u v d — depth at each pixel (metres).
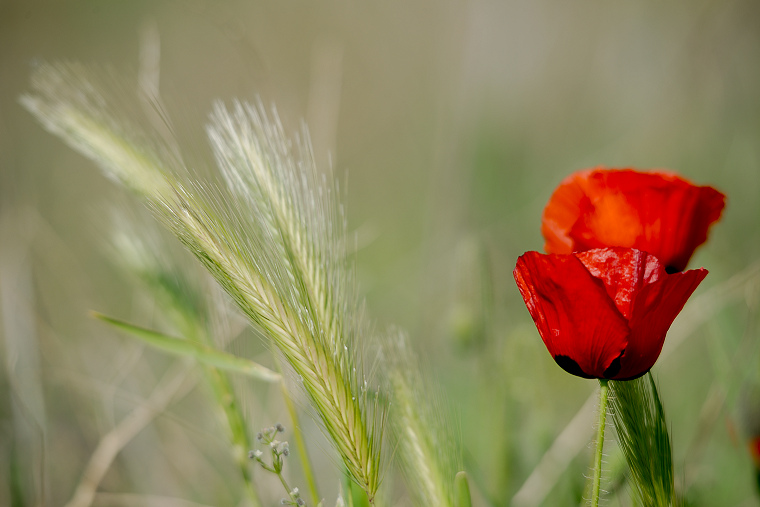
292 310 0.50
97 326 0.86
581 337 0.49
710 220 0.51
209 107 1.16
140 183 0.55
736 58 1.10
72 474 0.71
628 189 0.50
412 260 1.15
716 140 1.12
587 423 0.64
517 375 0.66
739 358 0.62
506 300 0.93
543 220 0.52
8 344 0.68
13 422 0.67
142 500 0.64
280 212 0.51
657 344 0.49
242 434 0.56
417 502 0.53
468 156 1.02
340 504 0.52
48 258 0.88
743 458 0.62
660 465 0.50
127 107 0.57
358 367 0.51
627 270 0.48
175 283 0.59
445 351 0.79
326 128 0.67
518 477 0.66
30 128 1.26
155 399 0.64
